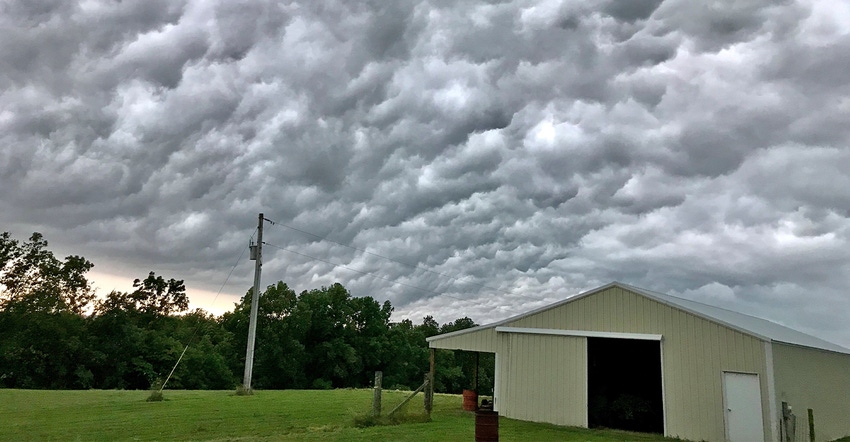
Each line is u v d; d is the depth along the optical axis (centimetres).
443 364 8156
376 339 7512
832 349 2502
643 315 2067
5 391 3142
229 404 2536
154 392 2734
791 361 1977
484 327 2364
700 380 1909
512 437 1736
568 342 2192
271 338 6481
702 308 2505
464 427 1833
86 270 5972
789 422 1792
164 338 6084
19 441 1528
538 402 2202
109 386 5550
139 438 1582
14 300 5500
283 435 1628
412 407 2244
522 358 2267
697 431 1881
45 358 5275
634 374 2538
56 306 5638
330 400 2792
